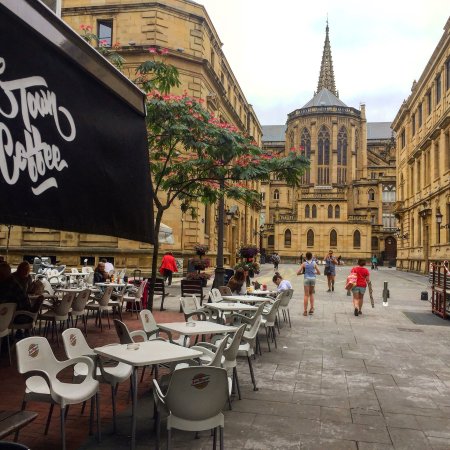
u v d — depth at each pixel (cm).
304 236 8394
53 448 471
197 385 404
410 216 4812
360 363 851
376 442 504
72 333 556
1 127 253
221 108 3641
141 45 2778
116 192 367
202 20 2958
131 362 455
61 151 302
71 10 2870
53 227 288
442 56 3553
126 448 477
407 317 1457
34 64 285
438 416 587
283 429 535
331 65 11688
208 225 3372
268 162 1100
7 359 819
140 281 1666
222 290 1267
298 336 1102
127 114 405
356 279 1484
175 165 1089
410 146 4888
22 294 862
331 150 9044
